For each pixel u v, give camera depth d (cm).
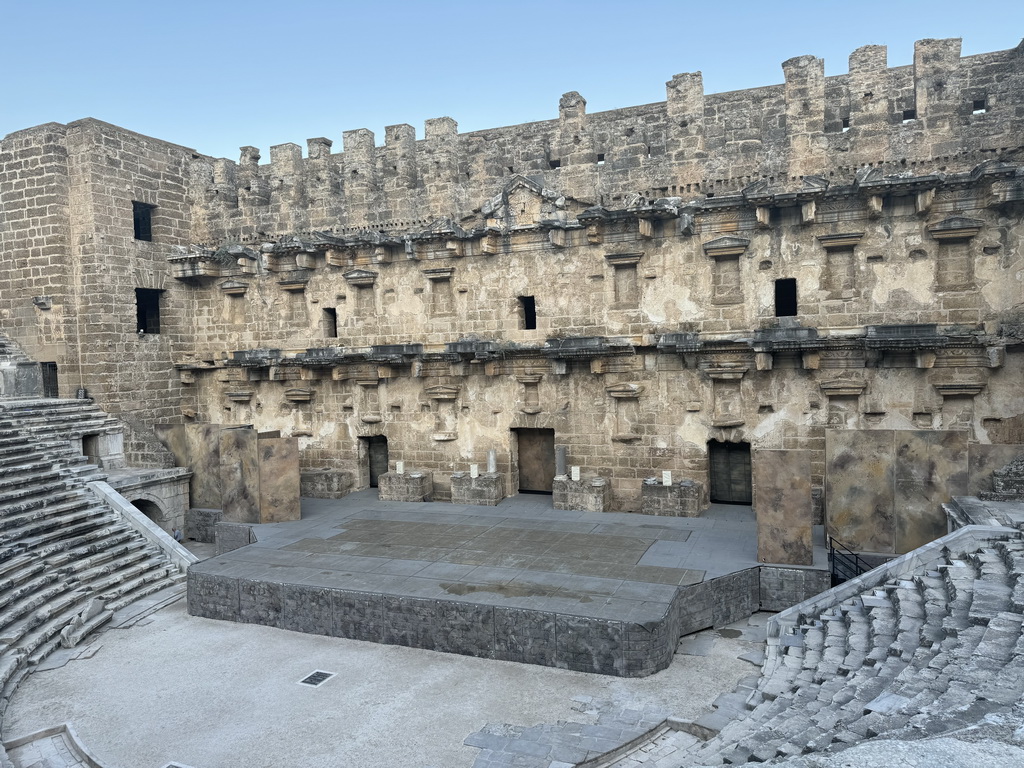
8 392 3241
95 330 3269
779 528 2156
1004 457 2212
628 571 2136
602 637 1797
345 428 3428
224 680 1834
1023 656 1192
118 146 3331
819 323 2630
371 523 2792
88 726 1636
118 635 2122
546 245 2977
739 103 2691
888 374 2578
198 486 3197
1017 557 1700
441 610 1948
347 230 3284
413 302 3234
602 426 2964
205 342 3647
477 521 2778
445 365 3195
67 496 2684
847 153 2538
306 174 3441
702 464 2831
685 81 2705
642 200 2731
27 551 2334
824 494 2506
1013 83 2358
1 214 3375
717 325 2752
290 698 1734
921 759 837
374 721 1622
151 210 3512
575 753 1461
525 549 2389
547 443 3183
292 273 3453
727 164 2681
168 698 1753
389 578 2139
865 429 2431
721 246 2691
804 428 2686
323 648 2006
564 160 2900
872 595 1855
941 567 1806
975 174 2331
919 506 2205
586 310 2942
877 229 2542
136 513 2728
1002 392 2469
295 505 2872
